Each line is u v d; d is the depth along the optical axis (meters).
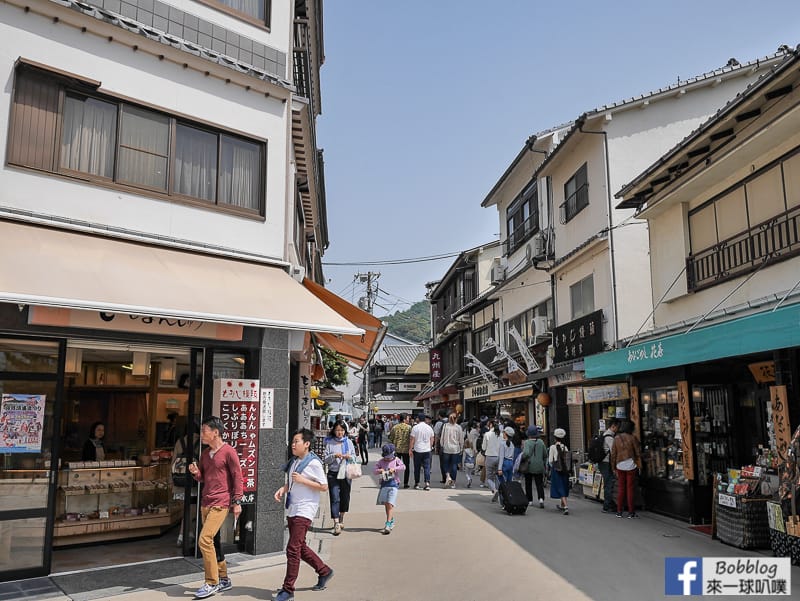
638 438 12.95
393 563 8.09
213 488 6.81
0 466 6.97
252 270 9.16
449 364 38.56
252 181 9.71
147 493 9.73
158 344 8.10
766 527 8.88
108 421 12.08
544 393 18.88
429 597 6.58
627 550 8.86
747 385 11.05
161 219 8.53
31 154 7.53
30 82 7.62
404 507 12.95
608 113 16.20
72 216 7.73
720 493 9.45
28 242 7.04
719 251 11.62
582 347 16.77
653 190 13.31
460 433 16.89
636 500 12.29
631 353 11.53
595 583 7.13
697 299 12.36
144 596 6.55
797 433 7.69
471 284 33.06
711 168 11.16
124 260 7.67
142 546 8.96
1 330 6.85
